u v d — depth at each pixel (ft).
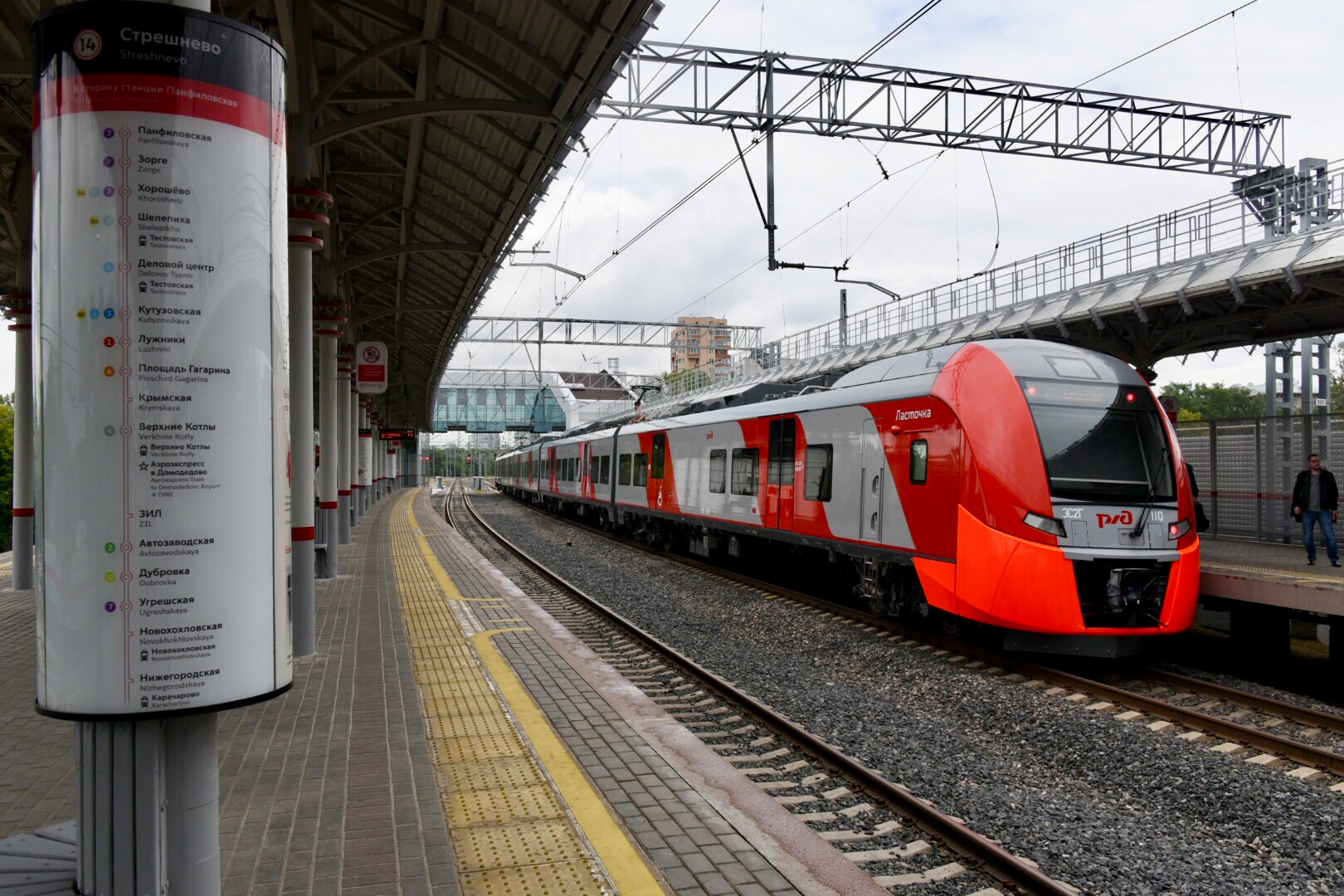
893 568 36.94
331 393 46.96
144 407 9.08
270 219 9.89
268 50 9.87
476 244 46.73
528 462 147.74
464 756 18.69
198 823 9.69
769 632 37.06
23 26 28.78
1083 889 14.78
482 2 26.78
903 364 37.81
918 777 19.94
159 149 9.10
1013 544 29.12
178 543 9.21
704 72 47.65
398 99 30.40
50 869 10.97
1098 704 25.86
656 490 69.21
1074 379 31.17
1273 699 27.04
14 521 42.73
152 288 9.09
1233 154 57.26
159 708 9.20
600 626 38.78
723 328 123.95
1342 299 39.32
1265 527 48.06
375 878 12.50
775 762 21.18
